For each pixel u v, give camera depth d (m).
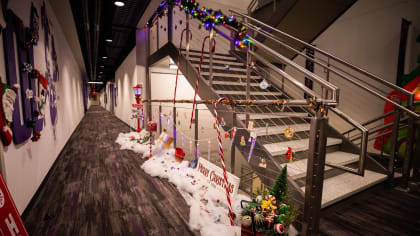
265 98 3.46
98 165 3.64
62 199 2.39
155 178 3.04
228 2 6.62
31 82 2.36
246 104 1.99
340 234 1.73
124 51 8.70
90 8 3.63
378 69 4.08
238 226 1.78
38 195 2.48
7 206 1.21
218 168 2.36
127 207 2.22
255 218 1.47
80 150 4.71
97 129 7.88
